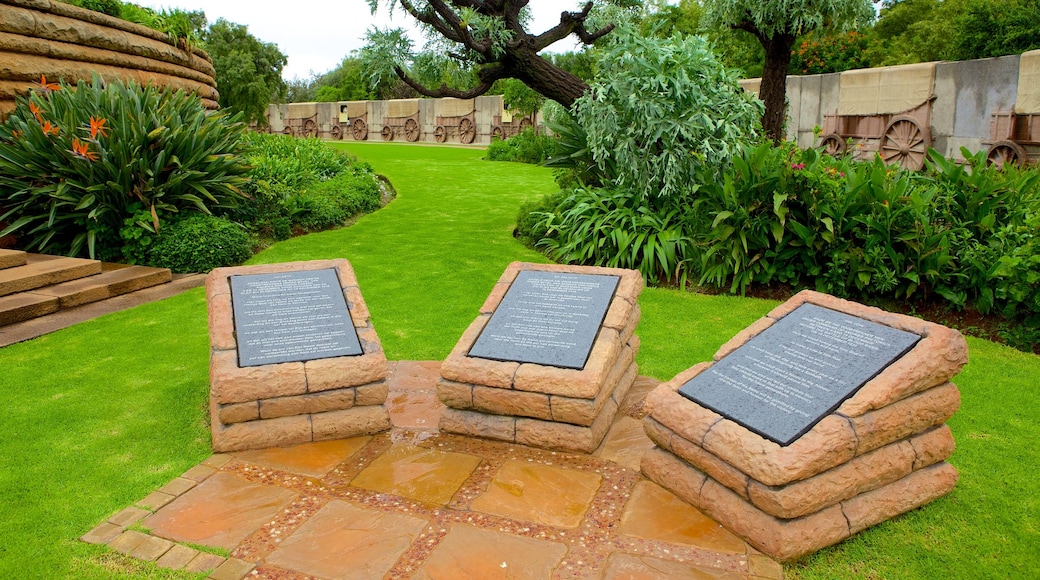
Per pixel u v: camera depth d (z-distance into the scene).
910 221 5.64
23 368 4.62
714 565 2.66
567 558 2.71
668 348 5.03
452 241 8.66
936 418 3.02
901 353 2.99
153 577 2.58
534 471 3.35
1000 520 2.93
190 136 7.88
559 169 10.92
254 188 9.06
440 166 18.11
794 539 2.68
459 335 5.34
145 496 3.13
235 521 2.95
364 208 11.04
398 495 3.15
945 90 10.79
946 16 16.88
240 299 3.94
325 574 2.61
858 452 2.80
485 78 8.56
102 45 9.38
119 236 7.32
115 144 7.21
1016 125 9.66
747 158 6.68
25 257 6.42
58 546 2.76
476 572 2.62
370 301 6.20
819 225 5.94
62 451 3.52
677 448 3.09
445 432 3.74
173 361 4.77
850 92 12.54
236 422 3.55
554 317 3.86
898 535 2.85
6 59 7.75
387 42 8.03
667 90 6.96
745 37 14.97
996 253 5.30
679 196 7.33
